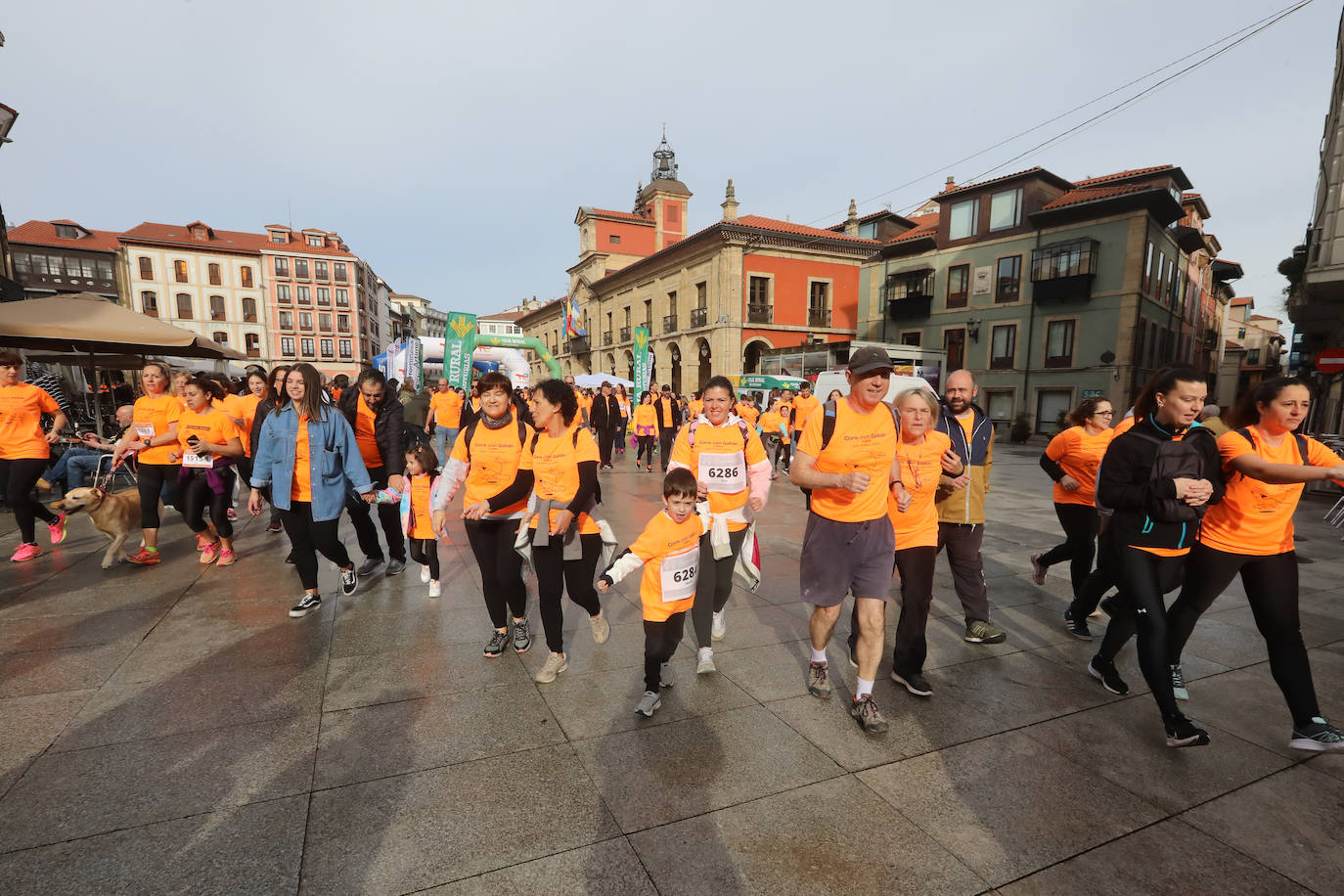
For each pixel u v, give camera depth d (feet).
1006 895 5.97
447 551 19.08
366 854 6.36
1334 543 21.59
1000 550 20.20
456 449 11.76
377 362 85.76
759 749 8.46
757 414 45.62
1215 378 125.08
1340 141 31.07
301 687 10.04
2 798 7.11
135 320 25.27
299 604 13.34
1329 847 6.68
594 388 86.38
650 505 27.30
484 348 84.94
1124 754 8.46
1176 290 86.02
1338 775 8.04
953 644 12.40
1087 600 12.63
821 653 10.11
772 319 103.35
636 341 65.31
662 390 41.19
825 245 105.09
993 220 82.64
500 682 10.37
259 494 13.23
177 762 7.89
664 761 8.13
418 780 7.63
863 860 6.41
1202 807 7.35
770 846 6.59
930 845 6.64
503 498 10.55
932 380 80.53
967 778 7.88
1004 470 45.44
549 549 10.04
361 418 16.33
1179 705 9.86
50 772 7.63
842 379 63.36
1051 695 10.19
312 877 6.02
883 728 8.93
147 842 6.46
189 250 177.58
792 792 7.52
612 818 6.99
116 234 176.04
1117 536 9.23
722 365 101.19
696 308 108.37
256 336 186.80
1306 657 8.70
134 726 8.73
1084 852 6.56
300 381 12.85
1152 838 6.79
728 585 11.92
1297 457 8.68
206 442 16.35
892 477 9.39
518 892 5.90
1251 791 7.66
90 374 48.78
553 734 8.76
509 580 11.05
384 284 260.01
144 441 16.30
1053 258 75.56
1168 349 84.94
